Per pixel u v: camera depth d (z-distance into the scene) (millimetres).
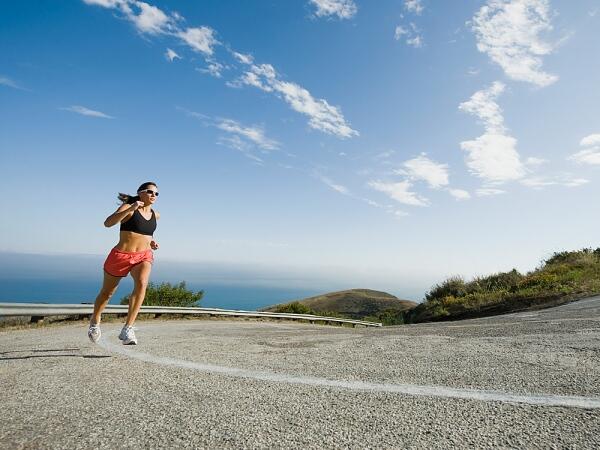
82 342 5230
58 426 1914
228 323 14047
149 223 3867
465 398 2223
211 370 3127
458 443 1638
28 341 5770
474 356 3572
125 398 2348
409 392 2383
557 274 17531
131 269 3846
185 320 15000
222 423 1913
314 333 7406
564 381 2521
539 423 1815
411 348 4297
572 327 5387
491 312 14188
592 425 1765
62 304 10328
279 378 2820
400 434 1746
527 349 3818
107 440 1736
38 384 2719
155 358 3748
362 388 2502
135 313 3881
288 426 1864
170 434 1792
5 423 1971
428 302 21000
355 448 1615
